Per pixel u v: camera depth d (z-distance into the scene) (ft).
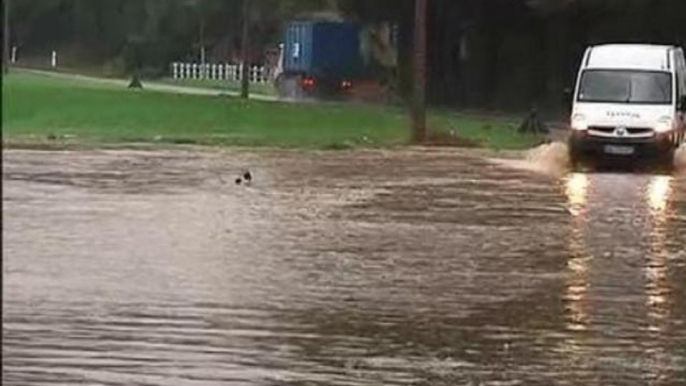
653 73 263.29
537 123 364.99
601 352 104.83
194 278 133.18
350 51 556.51
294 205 195.31
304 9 637.71
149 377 95.35
